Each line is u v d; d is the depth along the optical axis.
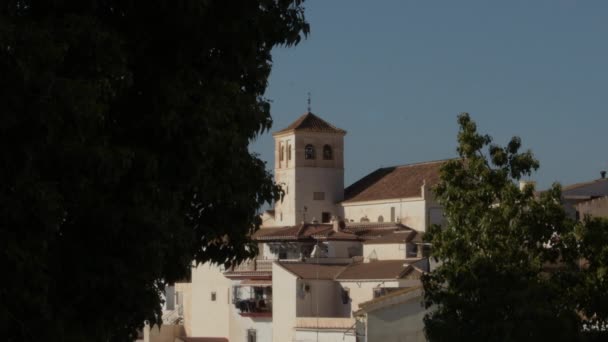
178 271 41.72
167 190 40.53
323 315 128.88
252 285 140.38
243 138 43.00
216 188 42.50
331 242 154.00
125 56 38.47
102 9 40.25
